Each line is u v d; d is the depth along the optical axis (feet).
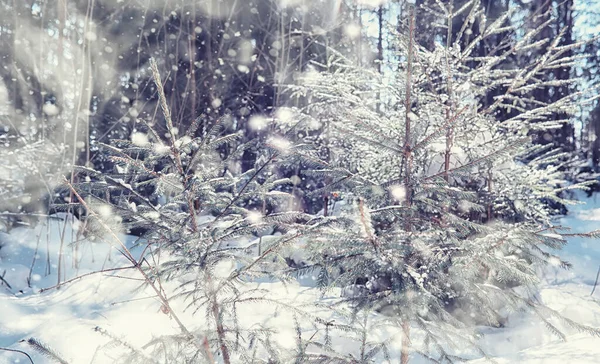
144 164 7.55
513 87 13.52
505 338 12.31
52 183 21.74
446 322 8.34
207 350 6.36
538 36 37.42
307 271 7.65
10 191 25.70
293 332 8.80
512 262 7.25
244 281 7.72
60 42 23.47
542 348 10.14
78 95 21.48
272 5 41.96
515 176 15.05
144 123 7.72
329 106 17.98
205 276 6.80
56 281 18.47
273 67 40.98
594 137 54.49
